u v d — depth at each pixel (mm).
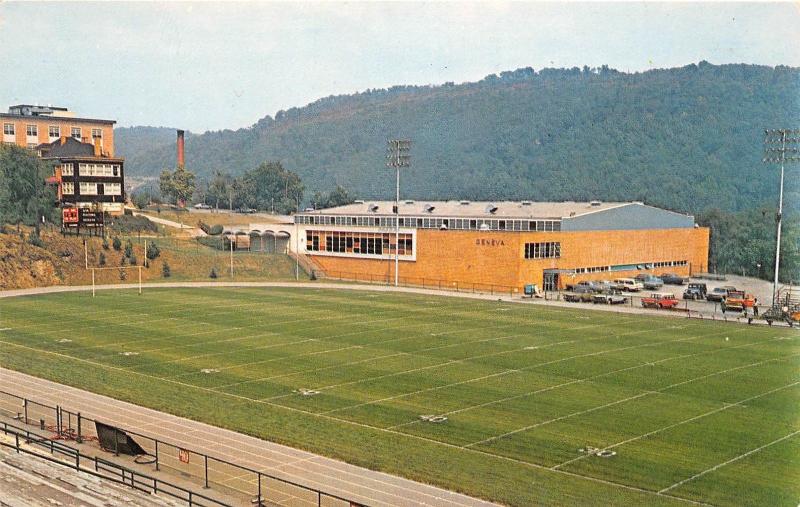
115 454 41219
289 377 56688
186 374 57781
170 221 190875
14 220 134875
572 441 42094
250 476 37656
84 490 36750
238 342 69625
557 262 112500
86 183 155875
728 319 83875
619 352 64938
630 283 111375
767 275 150125
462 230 113500
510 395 51469
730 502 33875
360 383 54844
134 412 48219
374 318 83125
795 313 82562
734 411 47594
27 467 39625
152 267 126875
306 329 76125
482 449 40938
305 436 43250
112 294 104812
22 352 65750
